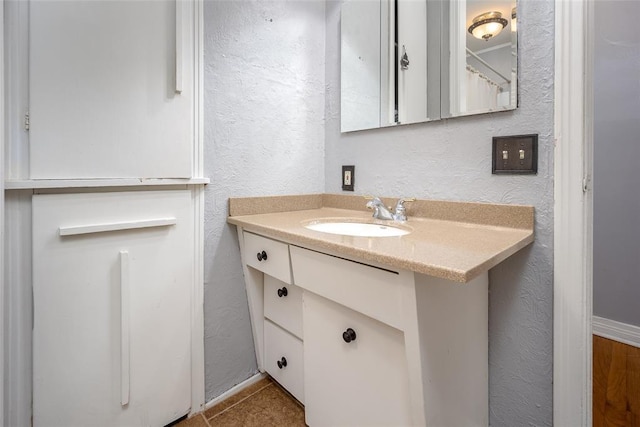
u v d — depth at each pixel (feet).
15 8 2.65
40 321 2.89
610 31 5.83
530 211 3.11
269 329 4.38
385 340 2.71
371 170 4.59
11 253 2.74
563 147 2.93
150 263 3.51
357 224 4.14
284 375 4.18
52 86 2.83
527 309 3.22
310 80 5.04
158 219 3.52
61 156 2.90
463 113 3.56
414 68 4.03
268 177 4.57
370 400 2.88
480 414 3.37
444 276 1.97
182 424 3.84
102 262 3.20
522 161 3.17
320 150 5.24
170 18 3.52
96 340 3.20
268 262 3.72
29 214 2.82
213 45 3.91
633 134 5.73
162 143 3.51
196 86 3.77
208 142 3.93
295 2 4.79
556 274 3.03
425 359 2.43
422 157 3.99
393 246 2.56
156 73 3.44
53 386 2.99
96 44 3.05
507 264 3.31
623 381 4.81
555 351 3.07
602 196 6.08
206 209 3.98
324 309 3.24
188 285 3.84
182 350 3.83
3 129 2.59
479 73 3.43
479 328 3.27
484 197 3.47
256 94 4.38
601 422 4.00
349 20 4.80
